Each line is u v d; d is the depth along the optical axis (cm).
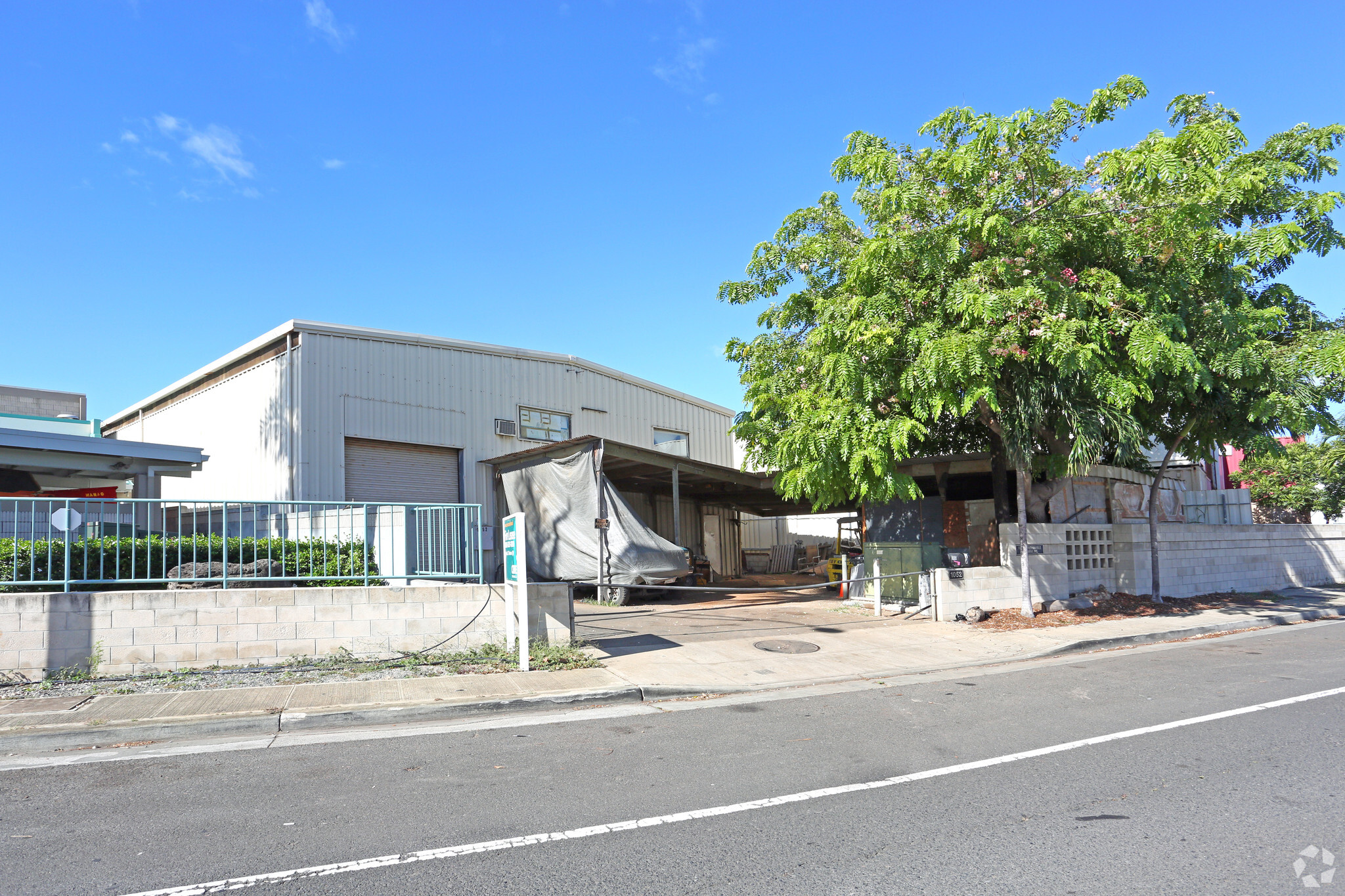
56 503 917
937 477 1730
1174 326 1098
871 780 529
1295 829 430
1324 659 1006
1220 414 1323
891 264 1153
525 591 891
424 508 1034
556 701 773
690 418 2561
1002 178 1133
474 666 894
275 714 690
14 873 388
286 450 1625
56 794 512
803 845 419
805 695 831
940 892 361
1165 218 1095
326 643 912
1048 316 1064
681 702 805
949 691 841
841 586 1820
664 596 1859
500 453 1942
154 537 973
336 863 400
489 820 460
